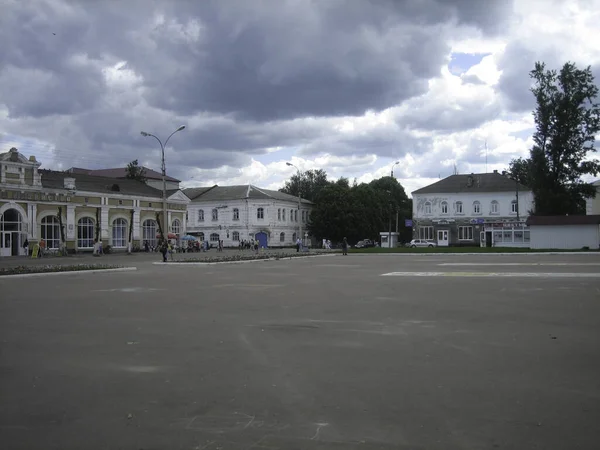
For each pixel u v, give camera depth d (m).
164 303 13.15
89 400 5.33
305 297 14.16
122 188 63.00
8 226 48.00
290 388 5.67
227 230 84.12
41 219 50.44
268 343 8.06
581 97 58.25
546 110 59.59
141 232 62.44
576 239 52.75
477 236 78.88
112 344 8.07
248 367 6.59
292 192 121.69
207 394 5.49
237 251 65.94
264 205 83.31
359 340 8.23
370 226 84.81
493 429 4.45
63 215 52.59
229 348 7.73
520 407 4.98
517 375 6.08
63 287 18.05
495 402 5.13
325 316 10.69
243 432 4.45
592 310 11.17
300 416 4.81
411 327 9.31
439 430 4.44
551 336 8.38
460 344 7.84
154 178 88.44
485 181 80.50
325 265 31.61
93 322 10.19
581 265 27.47
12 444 4.25
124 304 13.02
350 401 5.21
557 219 53.62
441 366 6.54
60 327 9.62
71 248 53.16
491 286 16.56
